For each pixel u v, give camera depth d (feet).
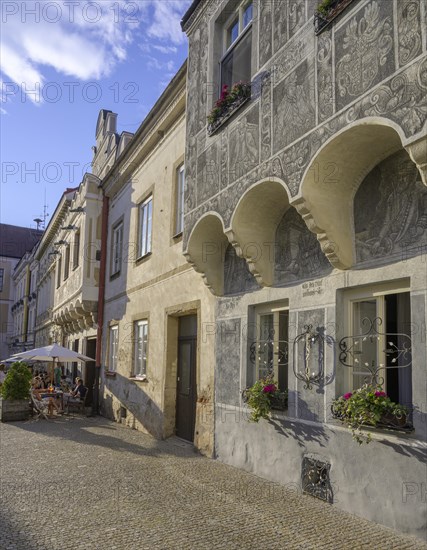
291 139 20.85
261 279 25.18
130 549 15.81
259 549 15.76
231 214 25.23
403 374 18.31
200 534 17.06
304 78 20.40
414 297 17.06
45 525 17.99
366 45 17.12
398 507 16.98
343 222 19.97
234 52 28.32
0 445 35.04
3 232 202.80
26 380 50.80
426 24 14.79
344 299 20.76
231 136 26.14
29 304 153.07
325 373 21.01
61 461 29.12
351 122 17.46
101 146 76.48
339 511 19.29
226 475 25.23
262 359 26.58
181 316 37.76
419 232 17.15
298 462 22.26
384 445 17.72
